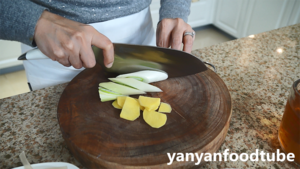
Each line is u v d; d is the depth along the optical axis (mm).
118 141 306
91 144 301
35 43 351
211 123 333
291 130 283
